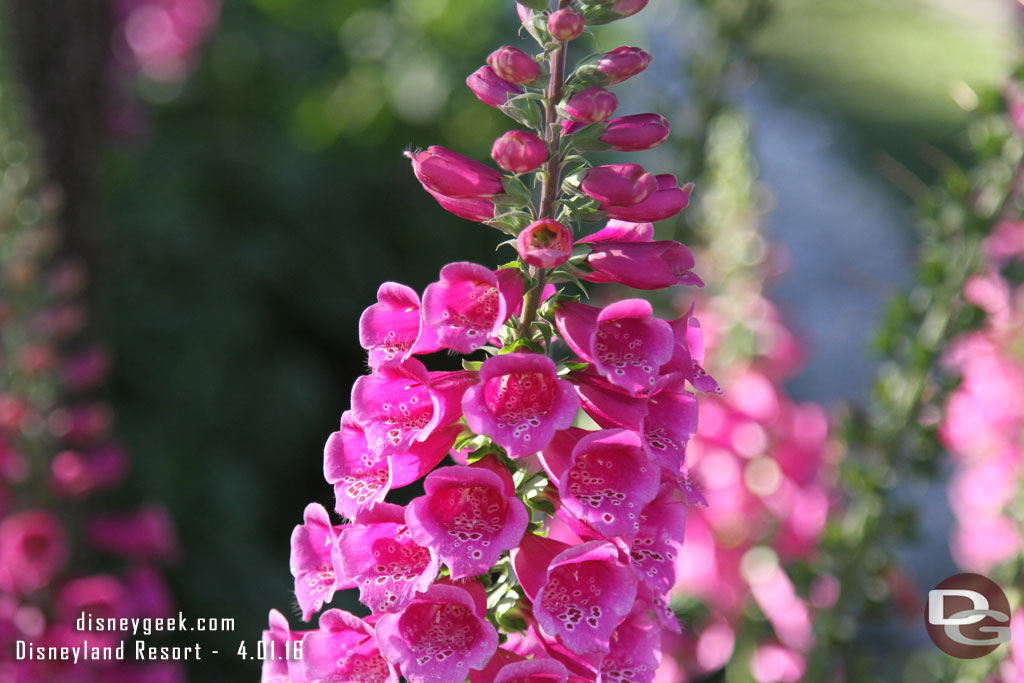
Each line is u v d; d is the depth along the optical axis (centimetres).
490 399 151
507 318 152
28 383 305
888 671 359
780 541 354
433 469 154
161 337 504
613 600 144
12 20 347
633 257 151
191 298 524
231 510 475
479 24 671
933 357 276
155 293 516
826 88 1416
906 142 1235
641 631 157
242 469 491
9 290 303
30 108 351
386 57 669
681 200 151
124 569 357
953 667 274
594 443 142
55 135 361
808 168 1209
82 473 308
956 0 1741
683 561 362
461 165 150
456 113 655
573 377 155
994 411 317
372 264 604
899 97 1369
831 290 946
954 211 272
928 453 280
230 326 527
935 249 279
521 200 152
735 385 360
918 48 1533
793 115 1350
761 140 1267
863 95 1388
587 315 150
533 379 153
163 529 329
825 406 757
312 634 159
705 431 360
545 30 150
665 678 333
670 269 154
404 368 144
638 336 149
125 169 542
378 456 146
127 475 457
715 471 359
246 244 559
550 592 148
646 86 367
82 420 312
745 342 364
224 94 654
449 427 155
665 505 156
